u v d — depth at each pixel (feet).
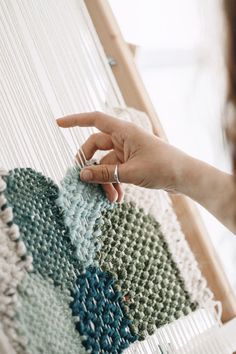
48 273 2.10
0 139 2.23
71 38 2.70
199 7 1.45
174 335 2.66
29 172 2.21
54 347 1.96
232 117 1.38
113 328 2.35
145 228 2.72
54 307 2.05
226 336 2.92
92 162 2.53
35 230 2.11
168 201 2.93
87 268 2.32
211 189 2.28
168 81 3.88
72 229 2.27
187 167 2.37
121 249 2.55
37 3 2.58
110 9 3.07
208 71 1.51
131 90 3.13
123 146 2.49
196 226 3.15
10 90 2.32
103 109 2.79
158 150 2.42
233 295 3.22
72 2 2.75
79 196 2.35
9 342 1.80
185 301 2.78
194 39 3.74
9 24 2.39
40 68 2.54
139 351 2.50
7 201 2.04
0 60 2.33
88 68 2.75
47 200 2.22
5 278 1.88
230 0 1.24
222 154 1.63
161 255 2.75
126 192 2.69
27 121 2.34
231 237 2.49
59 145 2.40
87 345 2.16
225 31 1.28
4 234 1.97
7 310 1.84
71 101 2.64
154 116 3.17
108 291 2.40
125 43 3.13
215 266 3.15
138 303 2.54
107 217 2.54
